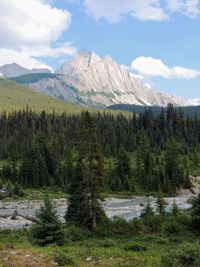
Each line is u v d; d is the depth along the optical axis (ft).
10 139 595.88
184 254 70.33
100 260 75.56
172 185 437.17
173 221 140.15
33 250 84.07
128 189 428.97
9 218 233.76
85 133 154.92
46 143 485.97
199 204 143.02
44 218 110.73
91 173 150.92
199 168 531.50
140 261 74.13
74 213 152.35
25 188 422.82
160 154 585.22
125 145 629.51
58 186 430.61
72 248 92.94
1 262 71.46
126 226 142.41
